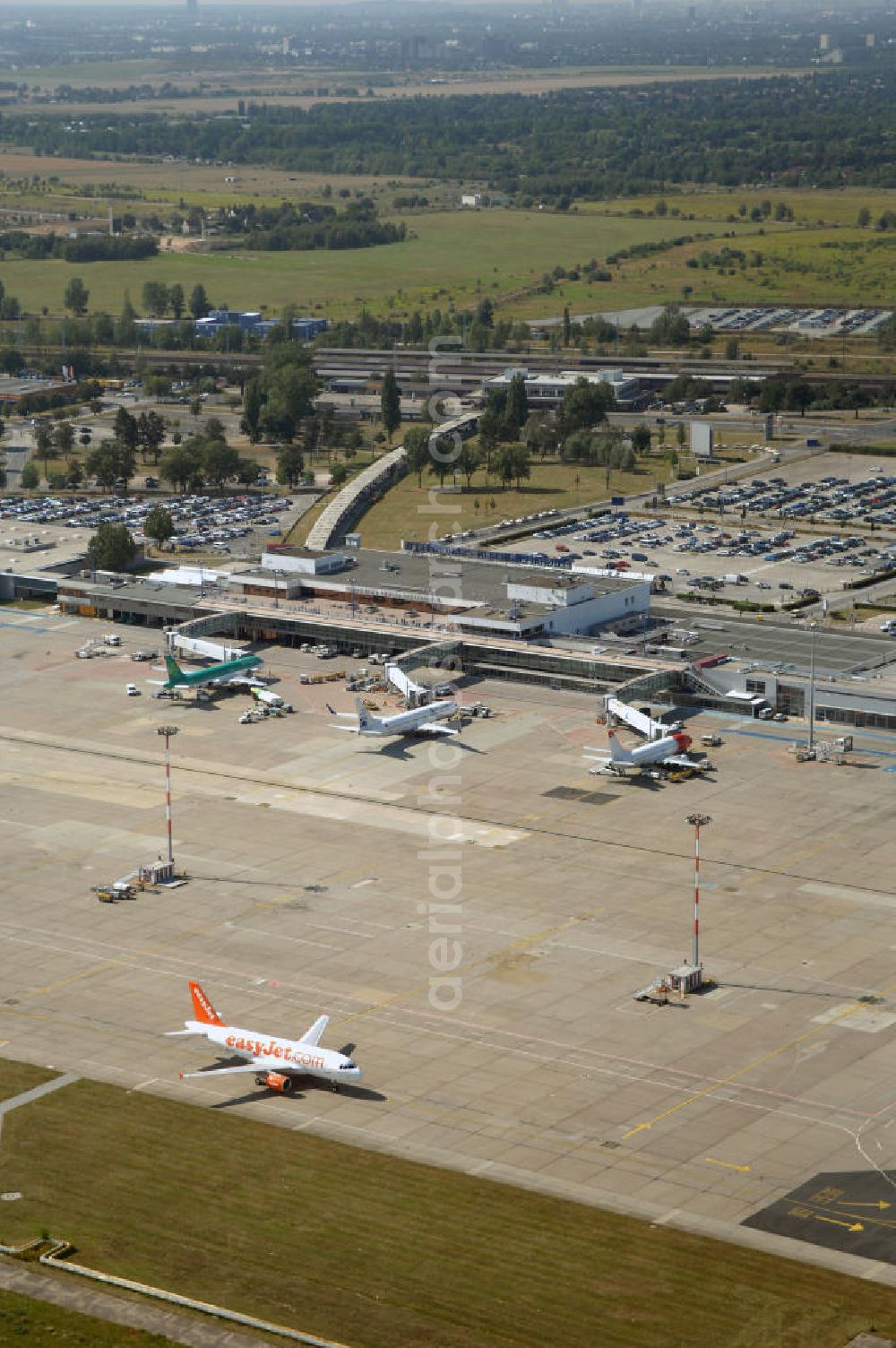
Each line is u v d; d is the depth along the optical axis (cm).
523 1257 16925
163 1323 16012
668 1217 17600
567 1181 18275
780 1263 16788
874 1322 15862
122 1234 17412
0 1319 16050
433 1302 16225
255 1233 17388
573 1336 15700
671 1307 16112
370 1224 17500
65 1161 18788
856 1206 17712
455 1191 18100
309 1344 15638
